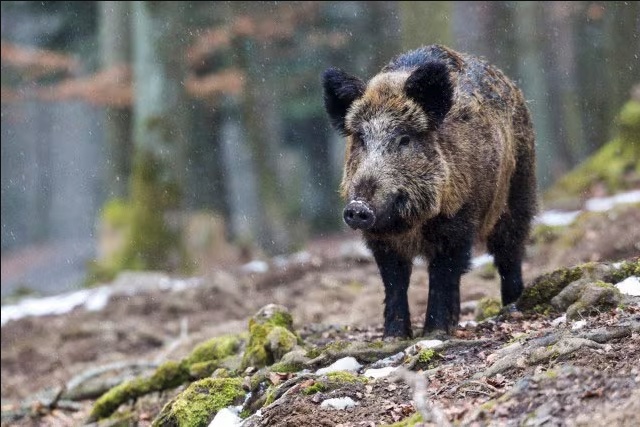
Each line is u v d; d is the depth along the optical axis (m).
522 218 10.41
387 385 7.43
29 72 29.52
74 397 12.55
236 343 10.27
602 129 29.12
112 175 29.56
